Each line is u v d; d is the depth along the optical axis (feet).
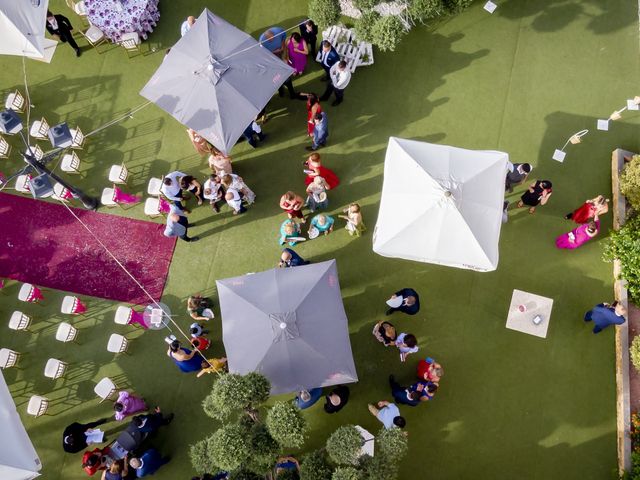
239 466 24.72
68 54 38.52
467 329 32.71
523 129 35.83
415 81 37.04
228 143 30.58
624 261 31.60
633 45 37.09
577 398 31.45
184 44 31.81
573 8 37.78
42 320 33.78
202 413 31.96
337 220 34.96
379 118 36.50
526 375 31.89
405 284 33.58
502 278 33.42
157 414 30.60
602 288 33.04
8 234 35.09
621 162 34.45
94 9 36.81
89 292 34.06
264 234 34.78
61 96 37.81
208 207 35.40
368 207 34.94
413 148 29.22
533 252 33.78
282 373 26.50
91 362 33.01
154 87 31.58
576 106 36.11
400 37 33.78
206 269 34.30
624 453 29.94
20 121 33.55
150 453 29.32
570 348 32.17
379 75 37.22
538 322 32.35
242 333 27.14
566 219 34.17
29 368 33.09
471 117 36.19
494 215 27.81
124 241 34.83
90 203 35.01
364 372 32.27
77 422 32.01
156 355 32.96
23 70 38.37
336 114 36.68
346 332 27.45
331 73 33.68
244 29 38.65
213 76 30.50
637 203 32.58
